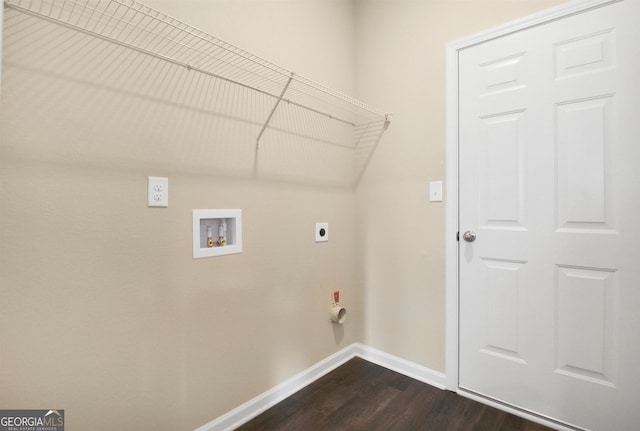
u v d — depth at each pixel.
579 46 1.36
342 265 2.08
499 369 1.59
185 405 1.31
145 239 1.18
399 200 1.94
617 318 1.30
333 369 1.99
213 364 1.41
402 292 1.94
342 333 2.08
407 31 1.89
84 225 1.04
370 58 2.08
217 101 1.39
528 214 1.49
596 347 1.34
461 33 1.68
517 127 1.51
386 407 1.60
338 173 2.04
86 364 1.06
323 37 1.91
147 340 1.20
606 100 1.31
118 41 1.09
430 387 1.78
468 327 1.68
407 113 1.90
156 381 1.23
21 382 0.94
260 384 1.60
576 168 1.37
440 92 1.75
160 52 1.20
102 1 1.06
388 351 2.02
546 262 1.45
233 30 1.44
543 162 1.45
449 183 1.72
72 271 1.02
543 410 1.47
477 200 1.64
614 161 1.29
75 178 1.02
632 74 1.25
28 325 0.95
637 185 1.25
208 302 1.38
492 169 1.59
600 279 1.33
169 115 1.24
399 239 1.95
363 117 2.12
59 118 0.98
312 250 1.87
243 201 1.51
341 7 2.05
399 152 1.94
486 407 1.59
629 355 1.27
